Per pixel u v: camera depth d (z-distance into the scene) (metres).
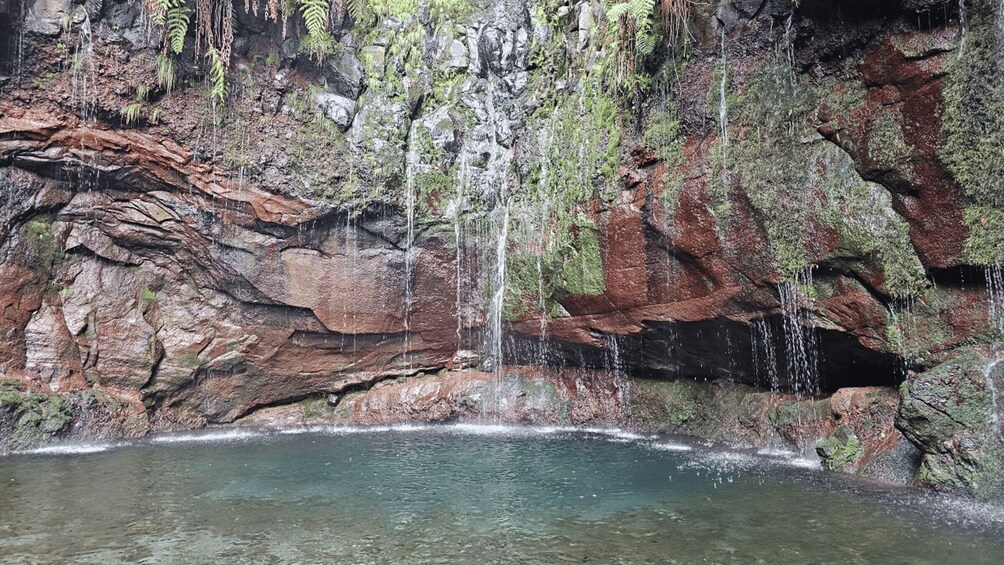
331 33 11.62
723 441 9.92
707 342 9.78
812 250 7.76
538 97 11.48
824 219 7.61
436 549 5.18
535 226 11.35
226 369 11.98
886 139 7.07
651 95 9.32
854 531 5.54
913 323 7.25
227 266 11.41
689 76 8.84
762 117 8.12
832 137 7.57
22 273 10.20
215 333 11.80
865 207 7.31
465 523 5.87
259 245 11.36
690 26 8.78
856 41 7.29
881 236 7.22
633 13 8.66
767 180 8.03
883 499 6.50
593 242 10.31
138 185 10.69
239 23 10.84
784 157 7.92
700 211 8.69
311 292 11.73
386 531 5.63
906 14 6.86
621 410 11.62
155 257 11.42
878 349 7.64
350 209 11.48
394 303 12.20
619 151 9.82
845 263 7.58
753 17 8.19
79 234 10.80
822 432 8.52
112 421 10.63
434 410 12.31
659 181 9.19
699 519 5.93
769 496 6.70
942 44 6.60
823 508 6.23
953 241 6.71
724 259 8.61
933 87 6.66
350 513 6.19
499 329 12.41
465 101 12.16
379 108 11.79
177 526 5.77
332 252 11.73
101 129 10.11
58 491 7.01
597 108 10.26
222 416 12.12
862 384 8.54
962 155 6.50
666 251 9.30
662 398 11.08
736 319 8.91
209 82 10.65
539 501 6.61
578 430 11.48
